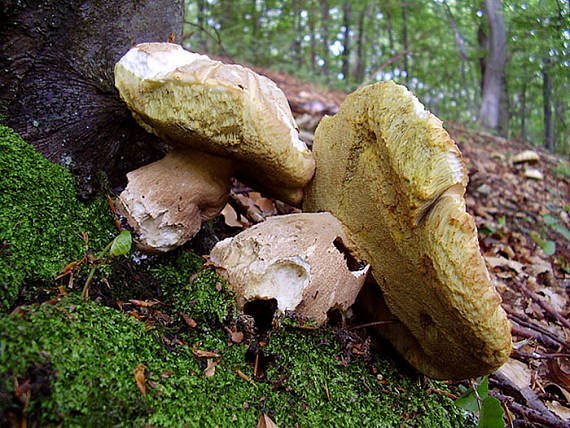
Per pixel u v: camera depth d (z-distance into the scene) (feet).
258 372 0.84
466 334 0.73
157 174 0.92
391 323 0.97
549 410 1.06
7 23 0.88
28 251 0.77
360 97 0.87
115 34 0.99
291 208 1.66
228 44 5.93
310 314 0.87
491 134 5.68
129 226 0.91
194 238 1.06
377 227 0.88
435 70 6.60
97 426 0.62
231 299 0.87
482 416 0.83
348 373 0.88
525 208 2.94
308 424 0.76
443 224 0.70
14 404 0.59
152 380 0.70
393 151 0.77
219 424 0.70
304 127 2.79
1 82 0.89
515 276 1.86
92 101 0.97
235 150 0.85
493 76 5.85
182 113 0.80
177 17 1.14
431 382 0.99
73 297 0.75
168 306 0.88
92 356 0.67
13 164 0.84
